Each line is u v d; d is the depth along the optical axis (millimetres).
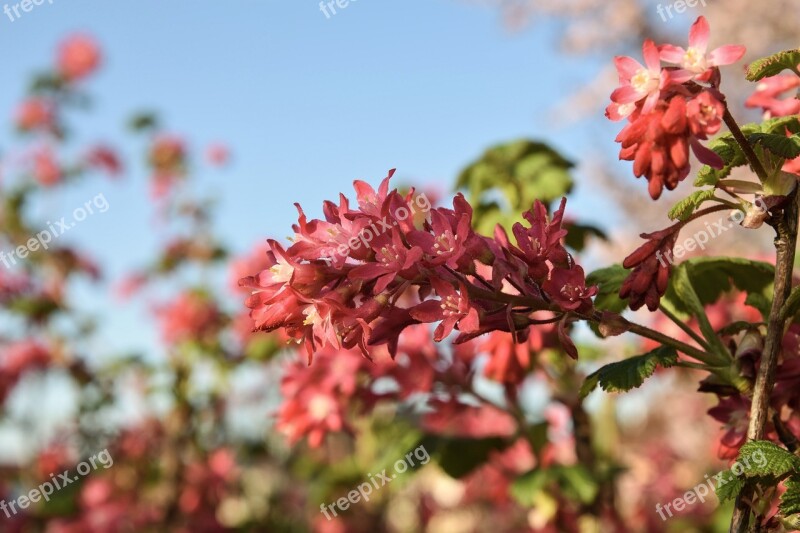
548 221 1856
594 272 2555
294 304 1760
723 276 2654
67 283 8477
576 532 4125
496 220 3582
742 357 1885
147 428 7883
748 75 1865
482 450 4102
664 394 8656
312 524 6879
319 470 6922
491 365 3582
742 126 2012
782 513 1700
